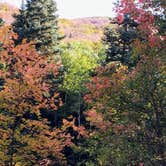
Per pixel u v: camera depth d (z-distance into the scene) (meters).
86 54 50.91
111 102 14.95
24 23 35.62
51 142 19.23
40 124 19.31
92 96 15.66
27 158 18.95
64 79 38.88
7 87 18.98
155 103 14.41
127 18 29.36
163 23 13.88
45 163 20.80
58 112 36.16
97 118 16.31
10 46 19.94
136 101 14.59
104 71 15.45
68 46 59.56
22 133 19.73
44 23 36.25
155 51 14.00
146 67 14.13
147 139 14.43
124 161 14.27
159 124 14.38
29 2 36.12
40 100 19.64
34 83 19.70
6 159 18.69
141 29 14.34
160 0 13.73
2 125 19.45
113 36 31.28
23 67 19.45
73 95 37.38
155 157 14.26
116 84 14.75
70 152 31.70
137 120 14.64
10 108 18.94
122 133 14.55
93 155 24.94
